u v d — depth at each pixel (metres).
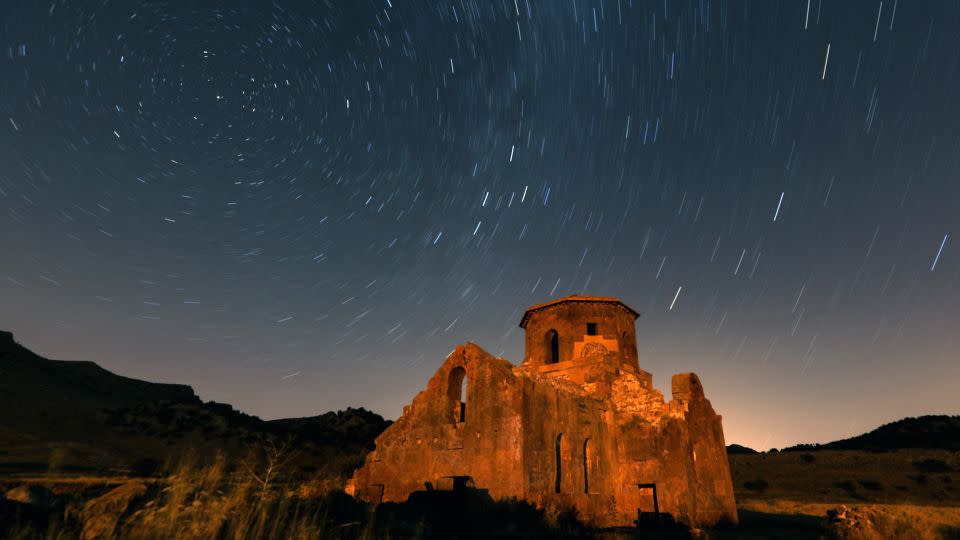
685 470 18.48
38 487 5.94
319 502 8.52
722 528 19.48
